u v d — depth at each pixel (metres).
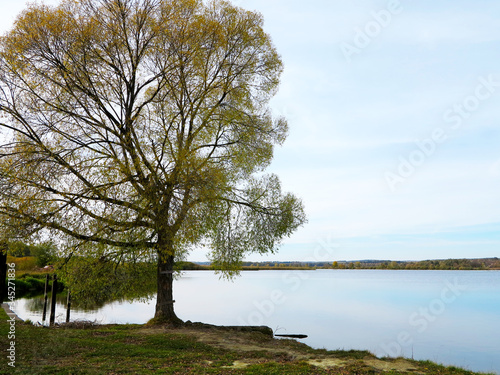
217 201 18.36
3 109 16.50
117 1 17.48
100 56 17.44
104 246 16.94
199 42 18.22
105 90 17.81
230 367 11.35
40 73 16.48
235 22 19.80
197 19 18.36
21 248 16.86
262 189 20.88
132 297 20.59
